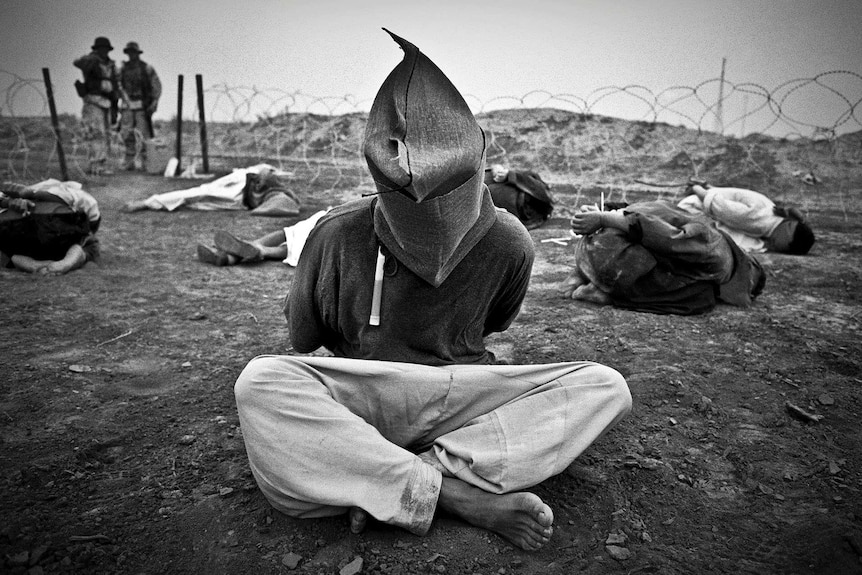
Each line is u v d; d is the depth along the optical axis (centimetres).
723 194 759
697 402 345
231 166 1516
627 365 401
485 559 226
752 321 491
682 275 511
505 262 258
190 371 389
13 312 482
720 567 225
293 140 1638
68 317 479
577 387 246
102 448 296
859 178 1205
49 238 593
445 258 232
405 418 252
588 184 1267
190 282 593
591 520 250
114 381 370
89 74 1401
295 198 1002
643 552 232
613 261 511
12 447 293
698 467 288
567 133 1431
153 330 460
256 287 583
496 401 254
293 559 224
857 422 328
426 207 211
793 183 1217
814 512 254
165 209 985
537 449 234
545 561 227
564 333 460
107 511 251
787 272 658
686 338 451
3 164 1468
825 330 470
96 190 1210
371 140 213
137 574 219
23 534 235
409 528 230
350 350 278
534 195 842
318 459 227
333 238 252
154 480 272
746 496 267
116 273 612
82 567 221
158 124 1742
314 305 268
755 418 333
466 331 270
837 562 225
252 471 251
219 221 919
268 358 241
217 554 228
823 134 1286
